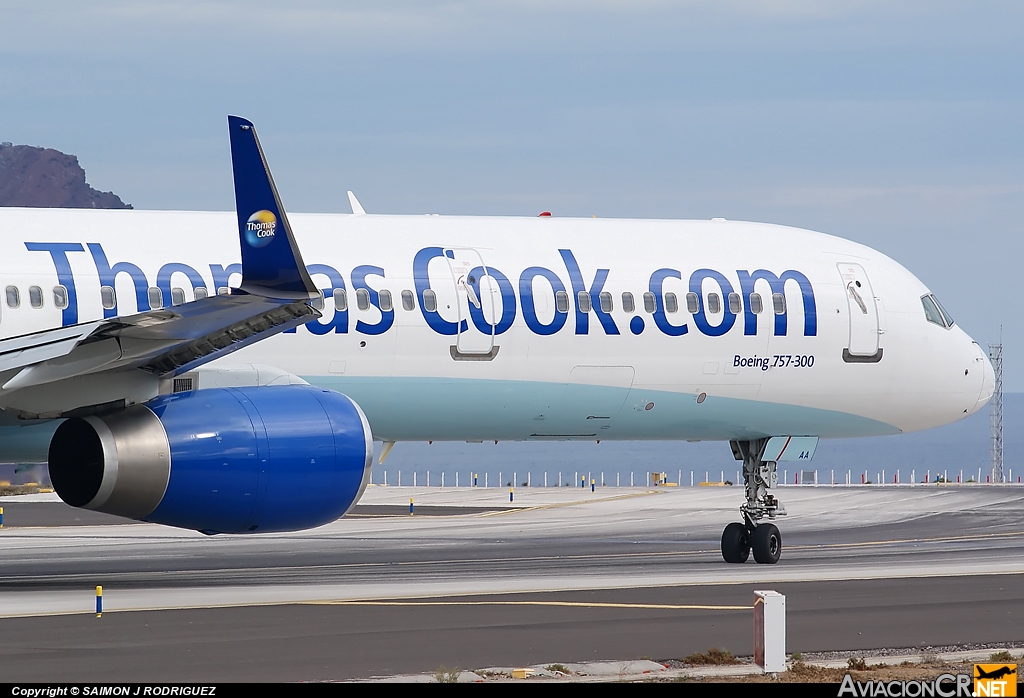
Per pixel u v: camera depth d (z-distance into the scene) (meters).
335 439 75.00
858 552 110.81
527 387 88.88
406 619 65.94
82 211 82.25
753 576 87.94
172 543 117.81
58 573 88.81
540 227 92.62
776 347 95.12
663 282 92.62
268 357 81.75
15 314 76.62
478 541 122.88
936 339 100.62
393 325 84.62
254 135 64.38
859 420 100.12
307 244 85.00
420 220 90.00
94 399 71.81
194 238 82.50
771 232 99.44
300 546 115.44
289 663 53.81
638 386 92.00
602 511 169.88
